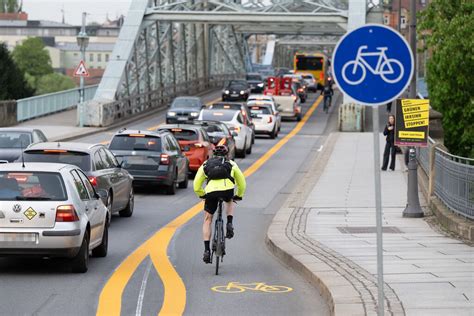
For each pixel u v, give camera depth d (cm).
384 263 2519
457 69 6812
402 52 1593
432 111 6250
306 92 16325
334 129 10656
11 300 2152
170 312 2025
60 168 2553
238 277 2520
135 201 4591
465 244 2947
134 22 11438
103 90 10856
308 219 3719
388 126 5894
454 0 7031
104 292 2266
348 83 1606
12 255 2431
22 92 11875
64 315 1984
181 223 3794
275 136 9431
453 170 3512
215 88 17100
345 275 2325
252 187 5378
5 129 4622
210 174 2595
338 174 5778
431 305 1914
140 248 3073
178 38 14288
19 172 2489
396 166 6272
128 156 4762
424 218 3725
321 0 11681
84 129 9481
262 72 19900
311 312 2034
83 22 9638
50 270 2602
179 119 9738
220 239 2578
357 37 1603
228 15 11119
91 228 2614
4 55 11694
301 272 2545
